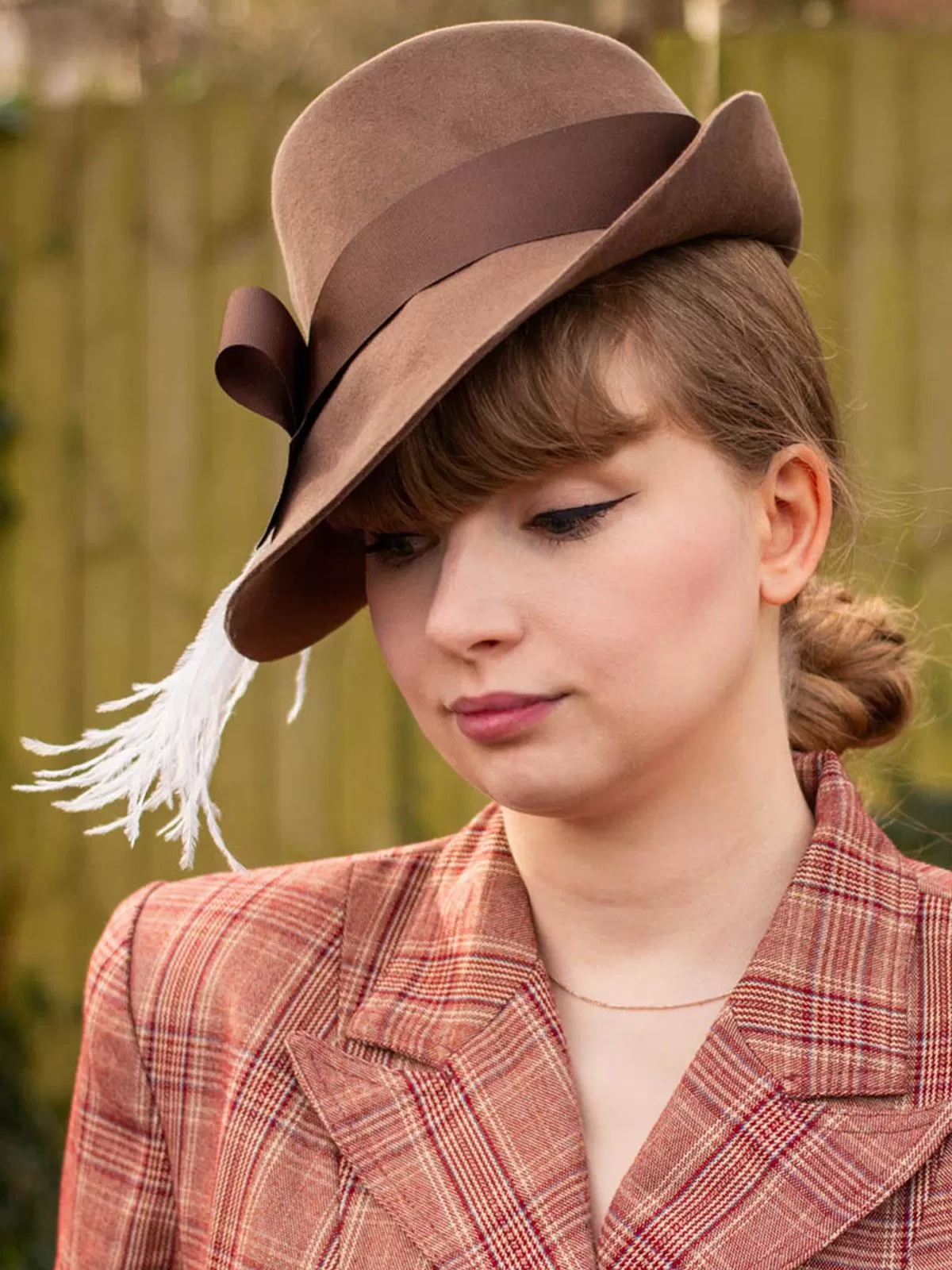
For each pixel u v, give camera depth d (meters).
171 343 2.88
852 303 2.69
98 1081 1.40
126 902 1.44
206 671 1.32
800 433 1.28
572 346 1.22
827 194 2.69
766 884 1.30
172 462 2.88
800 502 1.27
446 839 1.41
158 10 4.09
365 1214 1.29
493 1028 1.31
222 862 2.88
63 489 2.91
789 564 1.28
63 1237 1.41
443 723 1.26
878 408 2.69
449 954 1.34
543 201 1.24
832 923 1.29
